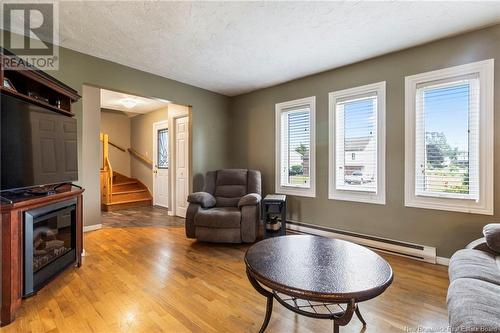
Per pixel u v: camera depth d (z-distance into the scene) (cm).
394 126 278
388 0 190
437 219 251
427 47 256
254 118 431
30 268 170
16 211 162
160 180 583
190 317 162
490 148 223
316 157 346
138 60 303
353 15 209
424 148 261
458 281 132
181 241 325
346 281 121
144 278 218
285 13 207
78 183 277
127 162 687
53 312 166
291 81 376
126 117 684
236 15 210
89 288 199
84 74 281
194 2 192
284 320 159
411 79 266
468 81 236
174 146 484
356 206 308
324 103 338
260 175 380
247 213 305
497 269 143
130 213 507
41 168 203
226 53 283
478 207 228
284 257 153
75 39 249
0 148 166
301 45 263
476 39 230
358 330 148
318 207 344
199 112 416
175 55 289
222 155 455
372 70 294
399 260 258
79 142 277
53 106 229
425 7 197
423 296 187
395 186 278
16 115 179
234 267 243
